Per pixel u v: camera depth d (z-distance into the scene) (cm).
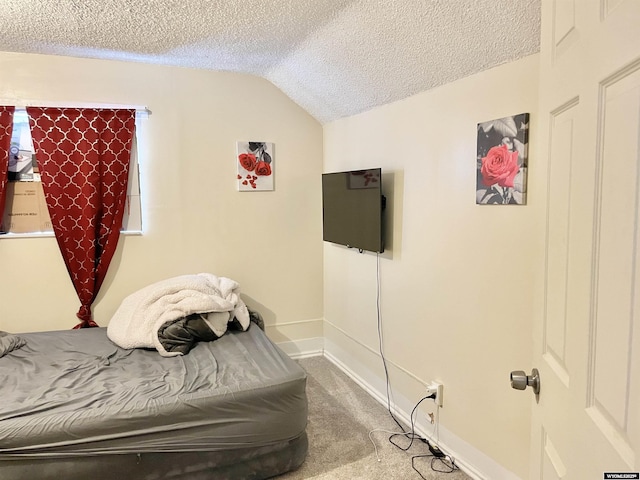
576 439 85
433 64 217
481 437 214
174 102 326
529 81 180
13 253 300
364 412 282
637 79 64
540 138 112
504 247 196
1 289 300
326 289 380
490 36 180
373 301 305
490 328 206
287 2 207
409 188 260
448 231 229
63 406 196
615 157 70
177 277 315
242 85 344
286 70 314
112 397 204
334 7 211
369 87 271
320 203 379
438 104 233
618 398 69
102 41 266
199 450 201
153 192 327
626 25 66
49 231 306
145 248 329
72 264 309
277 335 376
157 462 196
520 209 187
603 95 74
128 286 327
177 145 330
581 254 84
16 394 209
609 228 72
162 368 241
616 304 70
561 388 95
